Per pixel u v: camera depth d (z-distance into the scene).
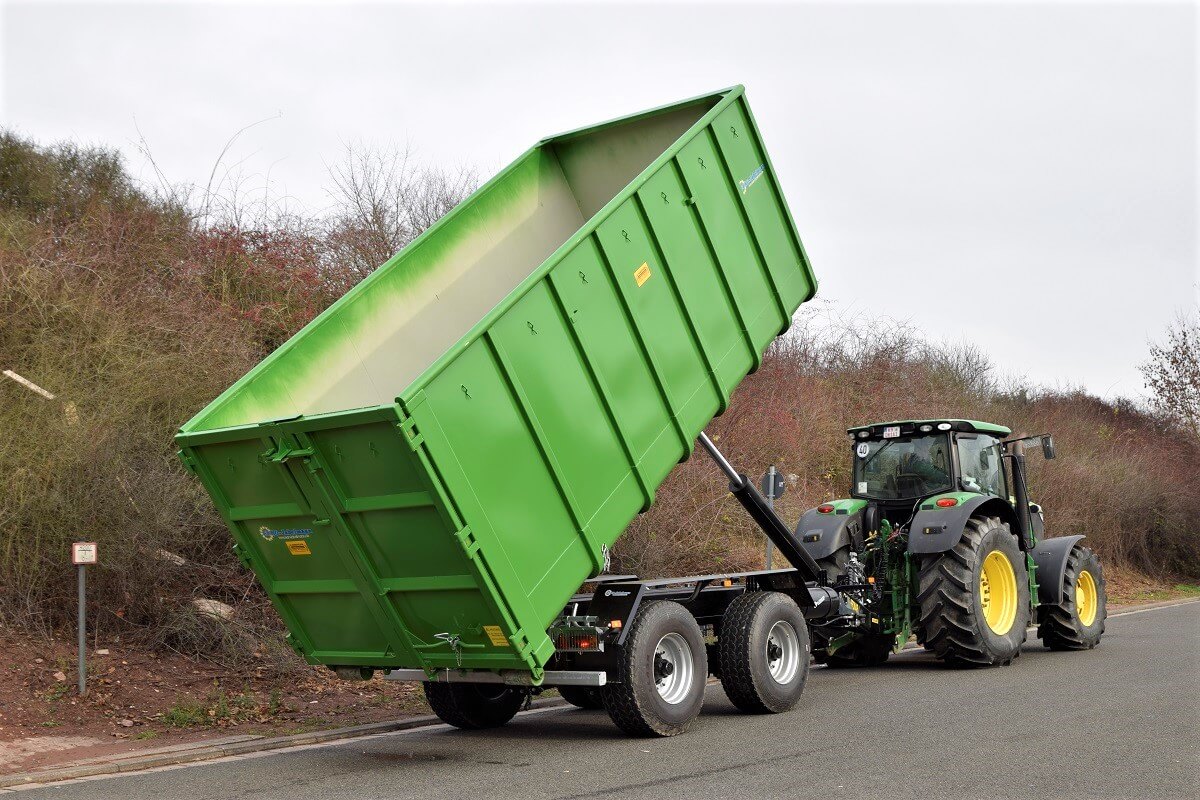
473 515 5.79
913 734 6.88
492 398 6.03
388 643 6.56
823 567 10.43
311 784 5.88
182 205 12.89
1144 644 12.18
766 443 16.84
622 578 7.66
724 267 8.02
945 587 10.06
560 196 9.23
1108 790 5.34
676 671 7.25
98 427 9.28
